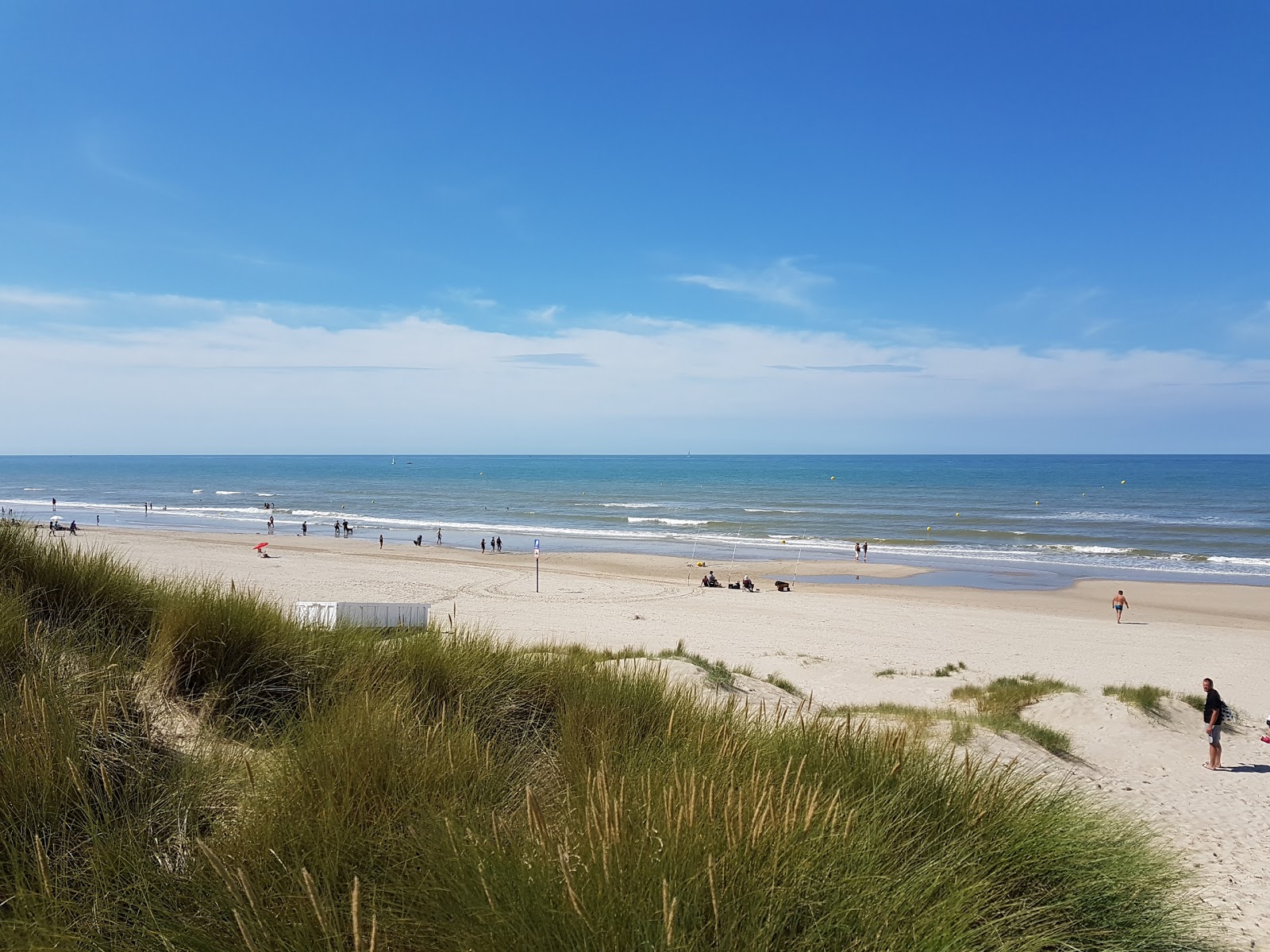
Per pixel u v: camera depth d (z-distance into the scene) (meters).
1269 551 58.19
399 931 2.21
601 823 2.53
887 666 20.58
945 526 76.25
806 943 2.27
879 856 2.86
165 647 4.10
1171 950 3.32
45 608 4.57
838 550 58.88
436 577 39.31
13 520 5.37
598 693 4.83
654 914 2.16
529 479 173.00
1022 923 2.94
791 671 19.30
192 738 3.40
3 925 2.10
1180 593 39.97
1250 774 12.20
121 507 90.19
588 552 54.88
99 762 2.85
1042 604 36.88
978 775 4.05
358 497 113.88
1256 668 22.05
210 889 2.31
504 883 2.27
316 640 4.93
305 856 2.46
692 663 12.26
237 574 34.81
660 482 159.50
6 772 2.57
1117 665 22.33
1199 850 8.45
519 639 20.70
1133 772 11.78
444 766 3.15
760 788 2.95
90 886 2.34
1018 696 15.63
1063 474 189.12
